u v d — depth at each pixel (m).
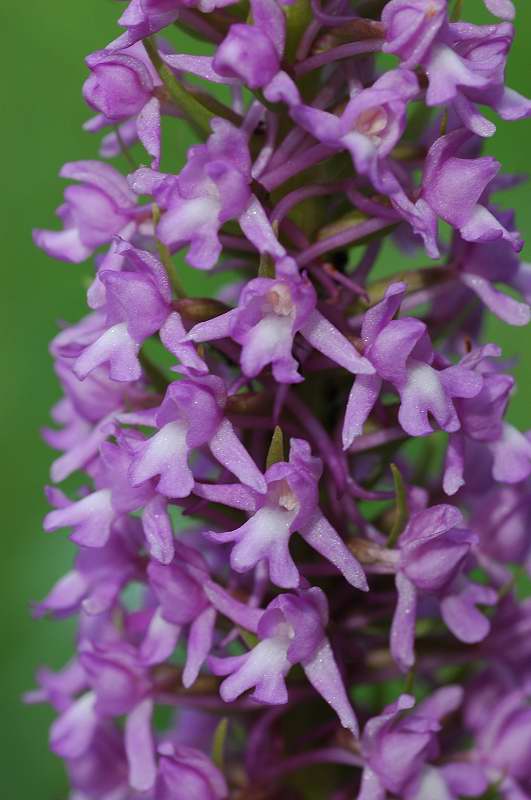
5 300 0.30
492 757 0.22
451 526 0.21
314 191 0.20
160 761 0.21
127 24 0.20
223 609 0.21
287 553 0.20
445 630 0.22
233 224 0.20
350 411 0.20
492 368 0.22
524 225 0.29
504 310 0.21
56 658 0.26
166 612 0.21
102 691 0.22
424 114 0.21
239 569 0.20
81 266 0.30
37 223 0.30
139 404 0.22
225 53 0.20
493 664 0.22
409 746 0.21
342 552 0.20
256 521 0.20
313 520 0.20
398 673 0.21
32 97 0.31
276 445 0.20
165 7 0.20
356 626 0.21
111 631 0.22
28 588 0.26
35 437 0.29
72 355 0.21
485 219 0.20
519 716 0.22
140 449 0.20
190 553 0.21
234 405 0.20
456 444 0.21
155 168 0.20
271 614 0.20
